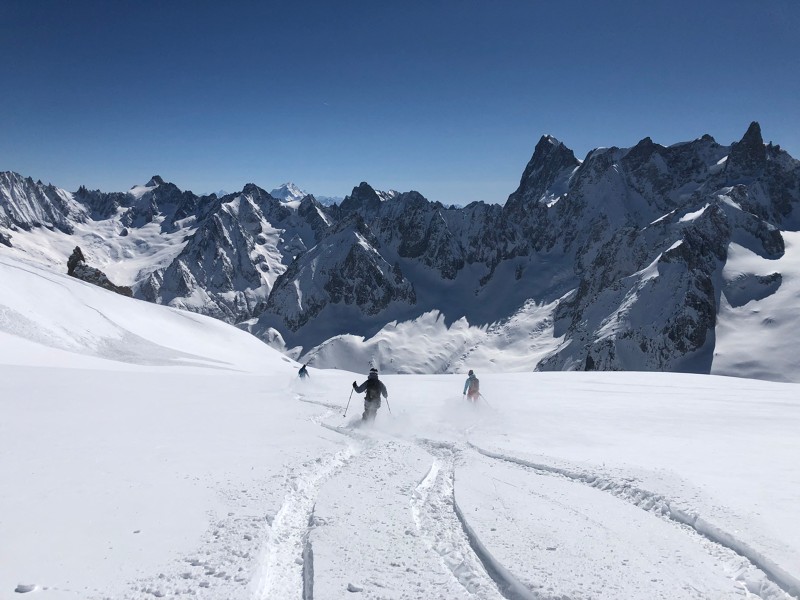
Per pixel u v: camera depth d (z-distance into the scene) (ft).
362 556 18.15
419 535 20.42
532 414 55.93
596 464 29.84
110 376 91.04
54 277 213.46
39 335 155.74
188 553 18.03
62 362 120.16
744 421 50.70
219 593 15.46
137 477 27.09
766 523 19.80
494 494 25.29
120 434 39.06
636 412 58.03
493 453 34.17
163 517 21.29
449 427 46.52
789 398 77.30
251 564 17.31
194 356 192.54
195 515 21.58
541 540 19.49
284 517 22.47
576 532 20.35
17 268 196.03
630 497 24.70
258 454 33.12
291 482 26.53
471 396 61.62
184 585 15.84
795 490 24.27
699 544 19.34
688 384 108.17
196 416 50.19
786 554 17.08
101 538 19.08
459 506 23.48
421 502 24.76
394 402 68.08
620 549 18.79
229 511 22.11
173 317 256.93
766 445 36.91
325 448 35.27
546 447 36.14
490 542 19.22
